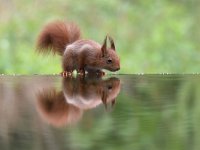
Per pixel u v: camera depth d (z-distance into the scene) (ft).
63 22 40.52
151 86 23.76
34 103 17.80
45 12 83.46
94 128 12.45
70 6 86.28
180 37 78.74
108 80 28.91
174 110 15.25
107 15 86.94
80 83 27.30
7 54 67.72
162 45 77.56
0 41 71.77
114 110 15.53
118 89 22.79
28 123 13.29
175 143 10.75
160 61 75.20
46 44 41.14
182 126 12.62
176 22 81.15
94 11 86.69
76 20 84.99
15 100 18.81
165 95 19.43
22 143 10.80
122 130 12.11
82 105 17.07
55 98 19.43
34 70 65.41
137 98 18.61
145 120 13.51
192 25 89.10
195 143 10.74
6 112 15.48
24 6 82.99
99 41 81.82
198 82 26.14
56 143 10.81
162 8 88.07
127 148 10.33
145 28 84.94
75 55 36.94
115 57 37.73
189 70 75.31
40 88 24.06
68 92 21.90
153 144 10.68
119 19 86.58
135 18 86.58
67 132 12.00
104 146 10.53
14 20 78.74
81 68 37.09
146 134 11.67
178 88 22.53
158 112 14.88
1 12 81.05
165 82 26.30
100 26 85.05
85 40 38.06
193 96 19.02
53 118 14.14
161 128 12.36
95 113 14.99
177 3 94.58
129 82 26.96
